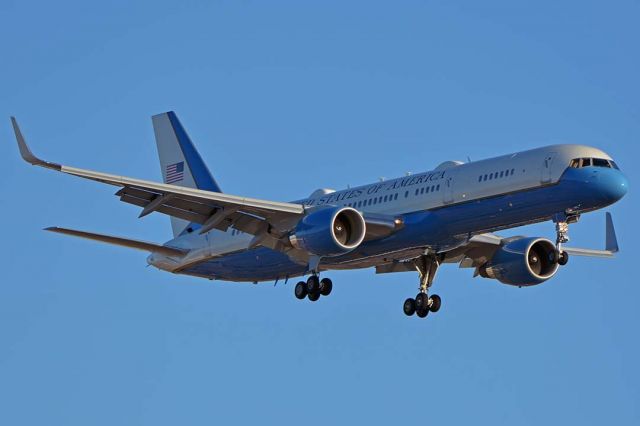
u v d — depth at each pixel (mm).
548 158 122375
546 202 122250
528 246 141750
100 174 113562
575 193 120312
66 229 135375
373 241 130875
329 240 123625
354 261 135625
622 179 120562
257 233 132500
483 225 126938
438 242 130750
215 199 123438
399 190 133250
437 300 141625
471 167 128000
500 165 125375
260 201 126188
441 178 129625
